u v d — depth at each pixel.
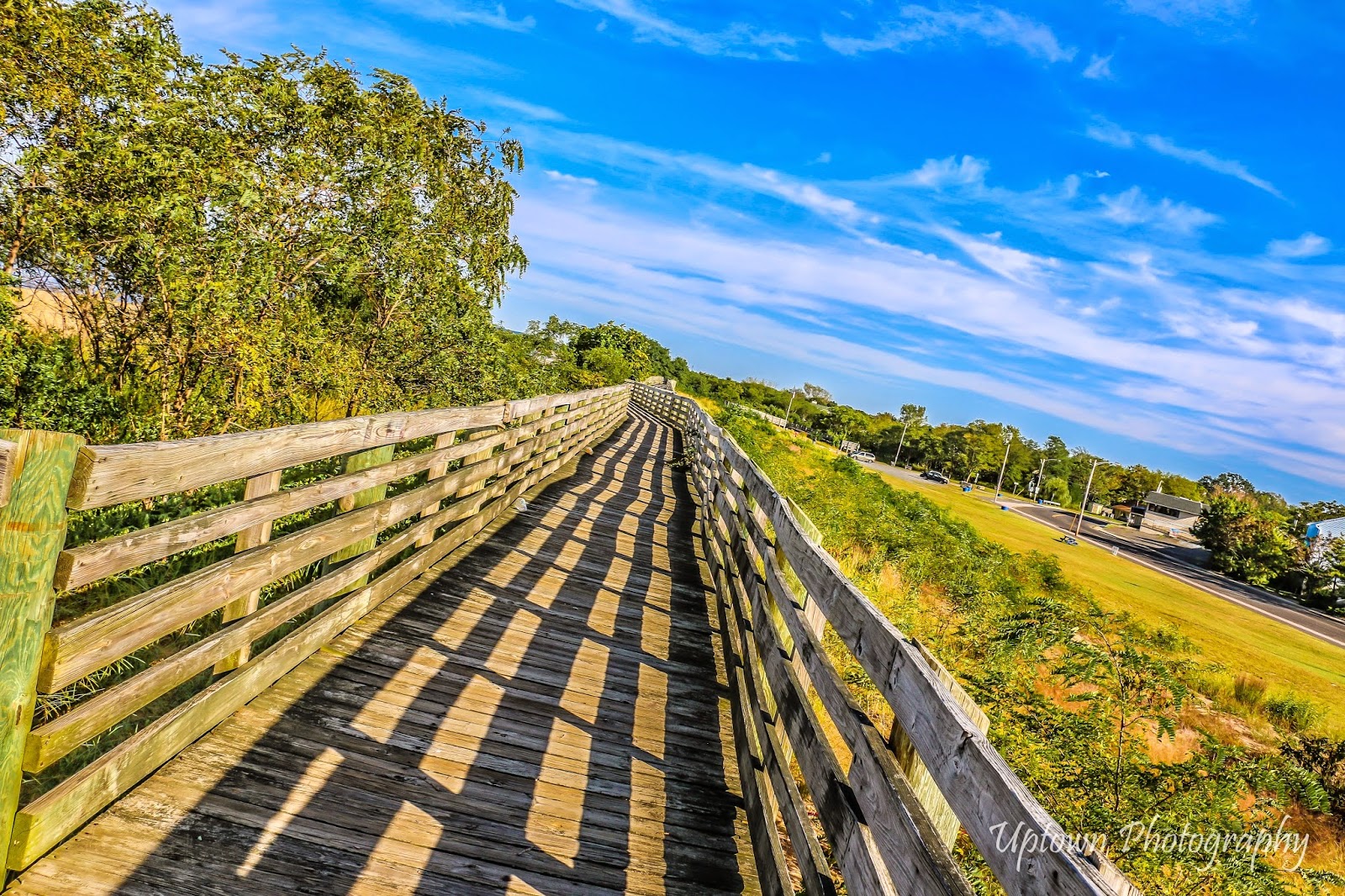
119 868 2.04
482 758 3.03
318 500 3.15
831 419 134.88
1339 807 7.87
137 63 6.11
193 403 6.49
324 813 2.48
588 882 2.44
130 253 6.02
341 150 8.57
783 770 2.69
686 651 4.77
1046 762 4.87
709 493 8.71
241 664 2.92
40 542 1.77
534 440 8.26
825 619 3.06
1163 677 5.69
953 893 1.17
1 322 5.20
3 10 5.15
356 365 9.23
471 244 11.18
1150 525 100.06
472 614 4.60
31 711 1.85
